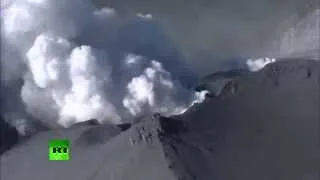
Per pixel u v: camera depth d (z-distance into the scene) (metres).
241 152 185.12
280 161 182.62
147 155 176.12
